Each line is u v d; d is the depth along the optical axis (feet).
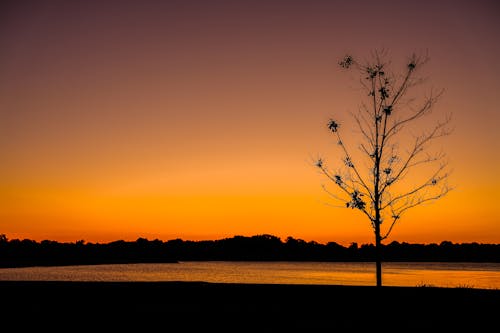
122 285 69.36
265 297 60.95
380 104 67.77
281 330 46.70
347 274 310.24
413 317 51.70
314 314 53.11
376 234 65.82
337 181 67.51
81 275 262.88
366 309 54.90
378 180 65.92
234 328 47.52
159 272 334.65
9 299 59.72
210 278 234.79
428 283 190.39
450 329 47.24
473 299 58.49
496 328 47.52
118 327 47.73
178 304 57.57
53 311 54.03
